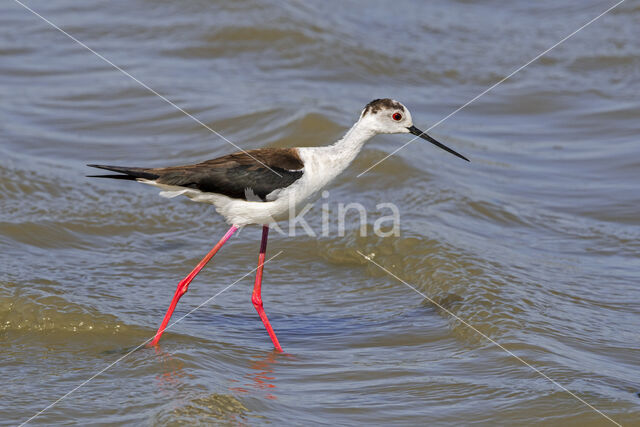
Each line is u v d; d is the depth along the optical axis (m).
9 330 10.45
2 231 13.35
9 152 16.33
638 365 9.74
